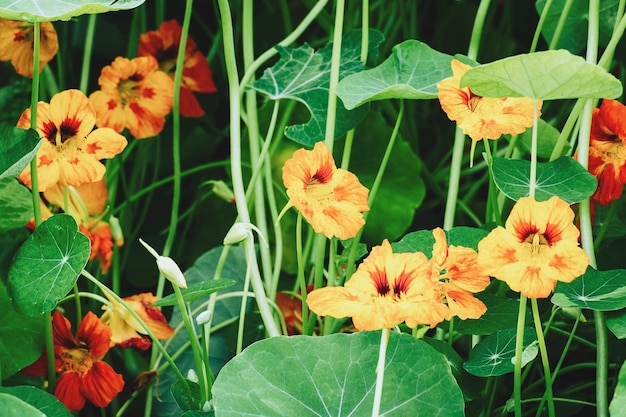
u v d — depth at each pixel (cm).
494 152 96
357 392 83
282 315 100
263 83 99
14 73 112
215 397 82
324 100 97
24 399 85
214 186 110
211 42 138
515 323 89
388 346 84
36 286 87
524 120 86
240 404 82
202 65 110
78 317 94
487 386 93
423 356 84
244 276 103
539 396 98
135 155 122
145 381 98
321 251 94
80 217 101
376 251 82
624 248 98
